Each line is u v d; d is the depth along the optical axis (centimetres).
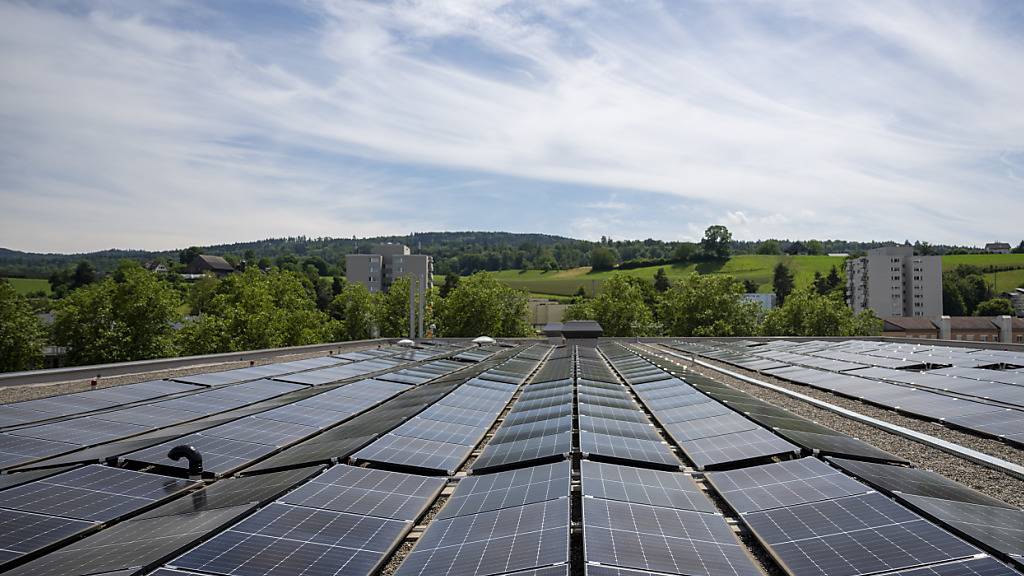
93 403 2294
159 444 1583
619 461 1380
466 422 1941
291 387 2861
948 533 891
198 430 1783
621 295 10375
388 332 9500
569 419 1748
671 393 2448
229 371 3278
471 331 9438
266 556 903
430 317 9781
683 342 7088
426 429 1775
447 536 991
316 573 866
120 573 817
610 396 2389
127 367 3662
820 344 5894
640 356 4584
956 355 4119
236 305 7744
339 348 5778
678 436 1714
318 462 1390
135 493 1252
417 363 4369
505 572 821
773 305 16538
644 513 1024
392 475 1337
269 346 7219
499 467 1382
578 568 943
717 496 1274
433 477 1360
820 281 17500
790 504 1098
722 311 9812
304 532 995
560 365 3819
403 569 889
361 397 2511
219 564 869
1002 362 3531
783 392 2789
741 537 1073
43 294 15075
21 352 6325
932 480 1268
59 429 1819
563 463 1285
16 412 2070
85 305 6347
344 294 9581
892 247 14512
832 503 1067
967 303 15075
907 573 804
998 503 1141
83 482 1279
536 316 14100
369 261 16888
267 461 1515
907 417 2214
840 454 1420
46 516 1101
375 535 1016
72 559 926
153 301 6506
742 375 3559
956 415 2075
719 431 1705
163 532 1010
